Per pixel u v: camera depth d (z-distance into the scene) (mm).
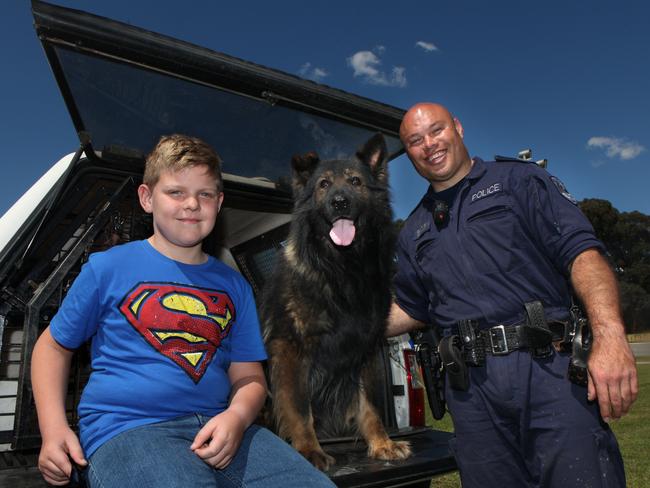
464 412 2387
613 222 52625
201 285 1840
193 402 1695
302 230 3311
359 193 3285
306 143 3314
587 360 2021
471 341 2309
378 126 3150
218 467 1606
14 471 2219
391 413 3330
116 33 2131
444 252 2443
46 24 2020
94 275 1701
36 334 2326
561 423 2107
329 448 3135
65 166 2902
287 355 3152
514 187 2350
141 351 1658
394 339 3506
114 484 1428
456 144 2525
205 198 1824
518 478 2332
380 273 3326
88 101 2477
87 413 1640
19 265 2602
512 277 2271
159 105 2609
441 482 4699
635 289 38250
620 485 2074
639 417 7543
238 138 3084
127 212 3174
